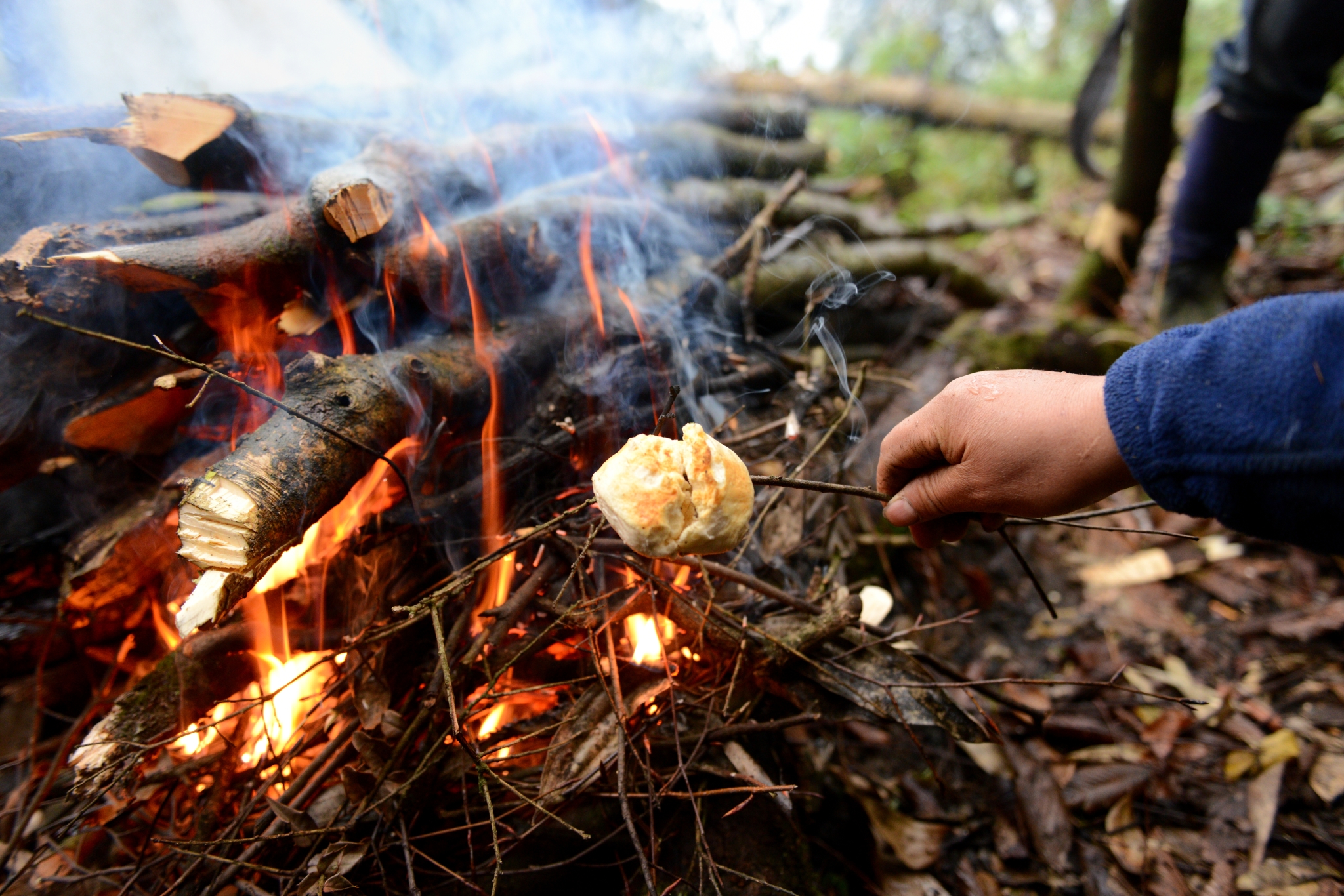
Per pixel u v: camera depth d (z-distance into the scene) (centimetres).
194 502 110
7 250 154
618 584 161
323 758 132
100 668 180
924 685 135
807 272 236
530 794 131
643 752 135
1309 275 313
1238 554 231
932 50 610
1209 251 288
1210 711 191
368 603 147
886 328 282
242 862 118
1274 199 382
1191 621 217
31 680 177
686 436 103
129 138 145
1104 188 479
